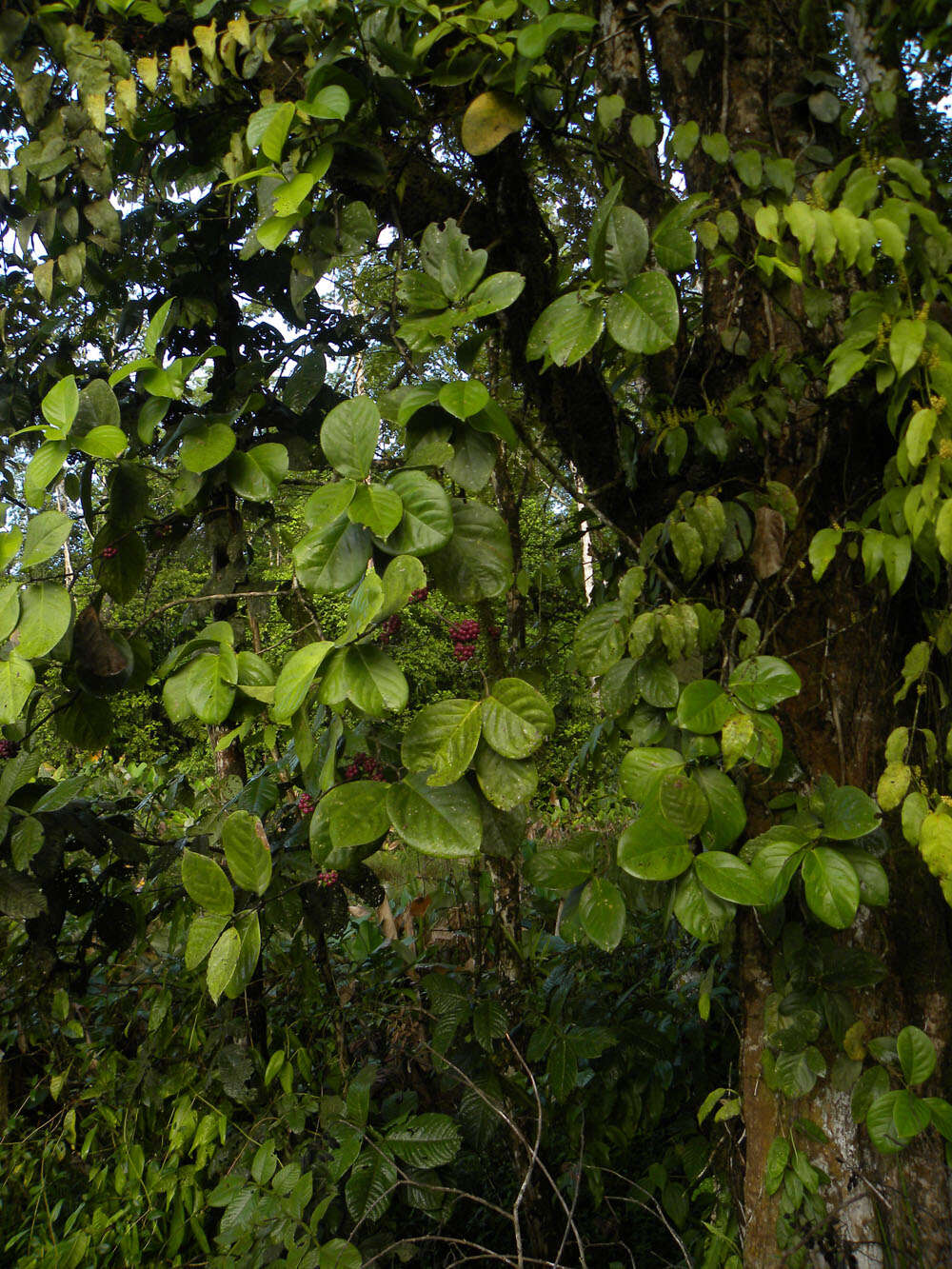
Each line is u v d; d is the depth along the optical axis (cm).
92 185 158
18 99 159
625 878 138
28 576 108
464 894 248
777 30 169
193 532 205
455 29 127
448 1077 204
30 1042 256
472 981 228
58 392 110
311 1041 252
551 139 162
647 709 141
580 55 148
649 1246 223
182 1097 205
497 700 98
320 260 142
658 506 169
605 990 256
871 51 158
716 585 158
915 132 169
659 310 99
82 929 270
